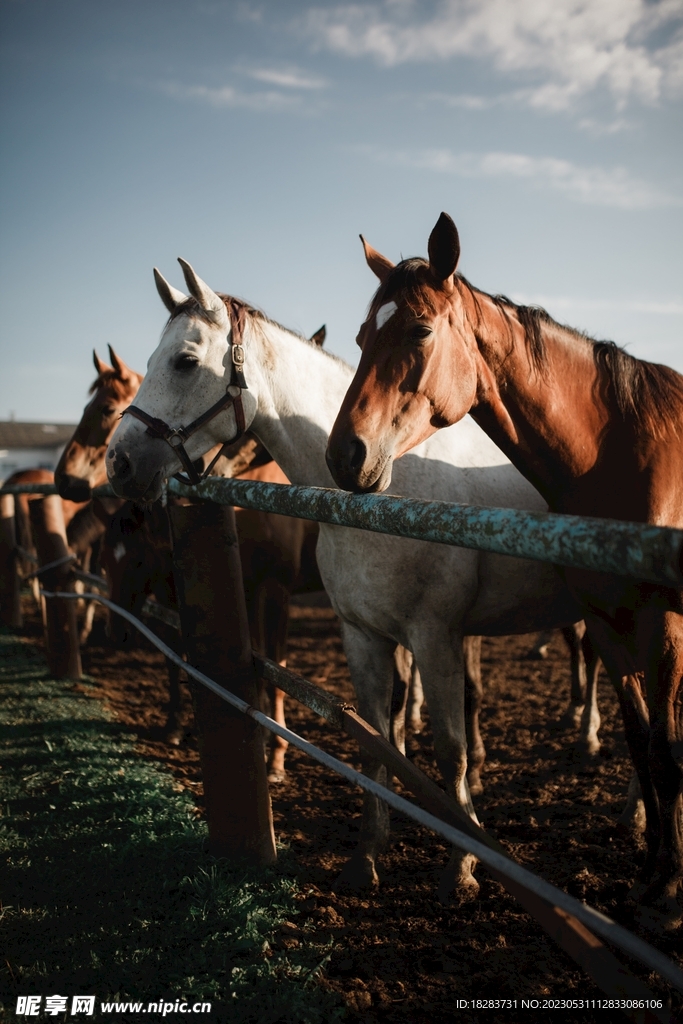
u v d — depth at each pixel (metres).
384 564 2.32
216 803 2.37
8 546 7.75
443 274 1.87
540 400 2.05
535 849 2.59
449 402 1.93
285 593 3.83
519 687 5.07
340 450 1.80
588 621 2.17
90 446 4.35
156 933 1.96
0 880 2.29
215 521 2.30
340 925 2.08
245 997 1.69
